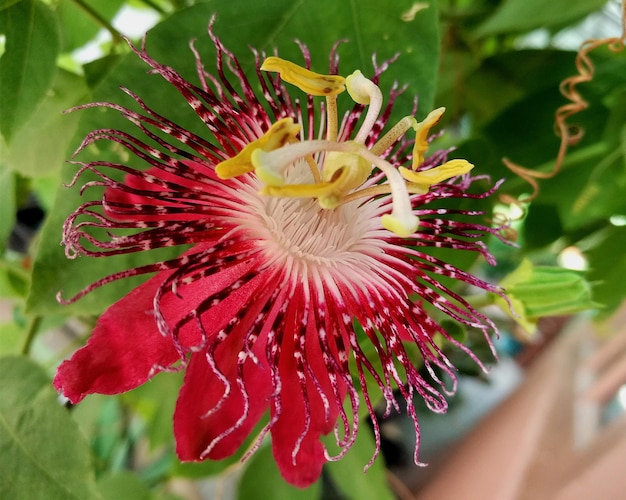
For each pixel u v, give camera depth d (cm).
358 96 9
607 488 15
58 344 20
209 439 8
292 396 9
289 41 11
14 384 10
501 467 20
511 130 14
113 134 9
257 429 13
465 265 12
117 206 8
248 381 8
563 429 21
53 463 10
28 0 10
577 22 17
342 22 11
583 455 19
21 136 12
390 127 11
